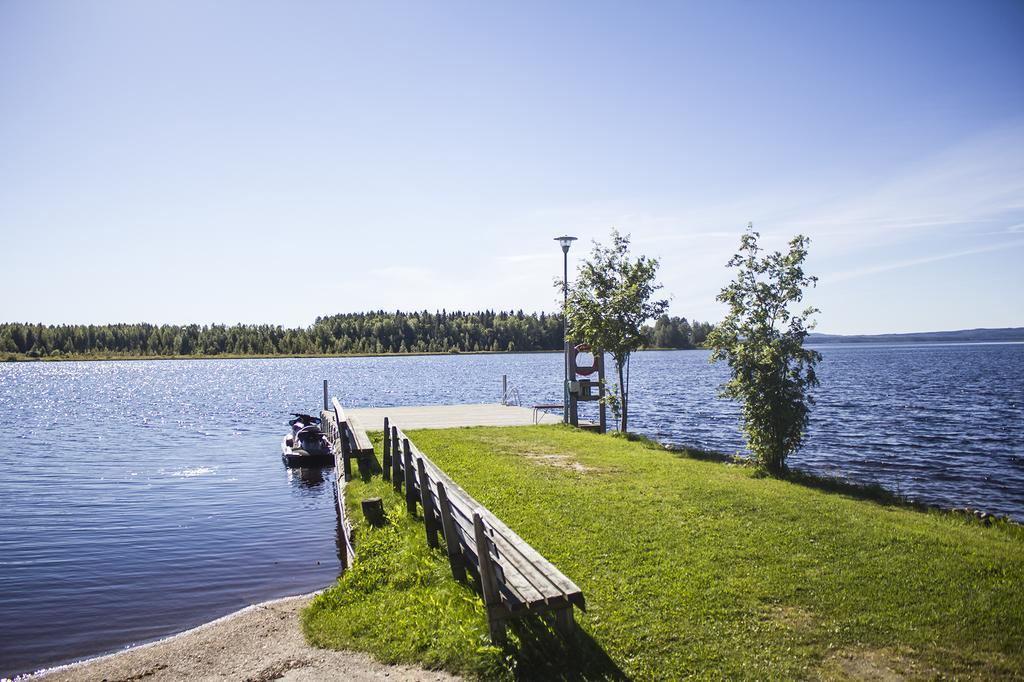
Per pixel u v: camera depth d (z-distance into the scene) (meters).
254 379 94.94
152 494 17.86
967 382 60.28
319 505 16.58
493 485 11.70
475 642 6.08
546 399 49.09
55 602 9.89
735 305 14.06
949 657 5.64
